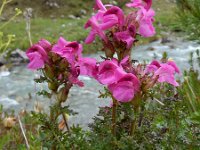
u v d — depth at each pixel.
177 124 0.17
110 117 0.14
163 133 0.16
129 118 0.14
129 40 0.13
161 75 0.13
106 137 0.13
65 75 0.14
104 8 0.14
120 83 0.12
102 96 0.14
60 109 0.14
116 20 0.13
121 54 0.13
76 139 0.14
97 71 0.13
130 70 0.13
